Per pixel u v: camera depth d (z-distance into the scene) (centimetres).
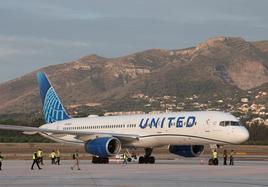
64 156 13462
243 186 4662
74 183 5028
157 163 9350
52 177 5841
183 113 8938
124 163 9475
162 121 9038
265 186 4662
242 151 17112
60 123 11056
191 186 4672
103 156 9006
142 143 9269
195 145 9162
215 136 8431
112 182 5109
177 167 7688
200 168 7381
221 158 12150
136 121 9469
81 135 9475
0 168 7462
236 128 8338
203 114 8662
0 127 9806
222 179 5403
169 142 9019
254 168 7362
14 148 18200
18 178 5725
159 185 4769
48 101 11556
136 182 5097
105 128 9988
